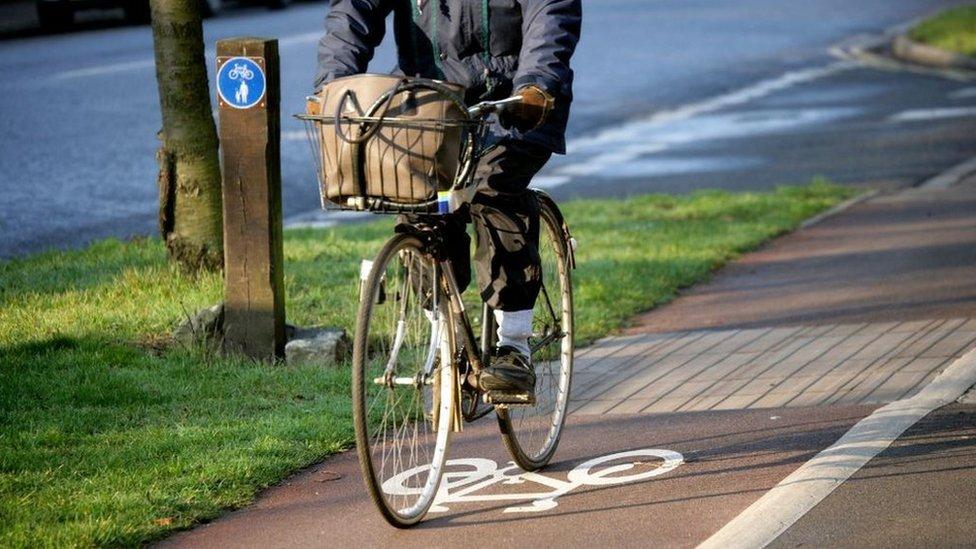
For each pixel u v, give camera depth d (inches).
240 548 587.2
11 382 795.4
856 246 1257.4
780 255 1245.1
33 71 2363.4
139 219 1395.2
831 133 2032.5
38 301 968.3
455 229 639.8
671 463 688.4
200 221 989.2
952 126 2058.3
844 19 3713.1
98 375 817.5
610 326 992.9
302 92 2191.2
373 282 582.2
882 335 927.0
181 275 996.6
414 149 548.4
